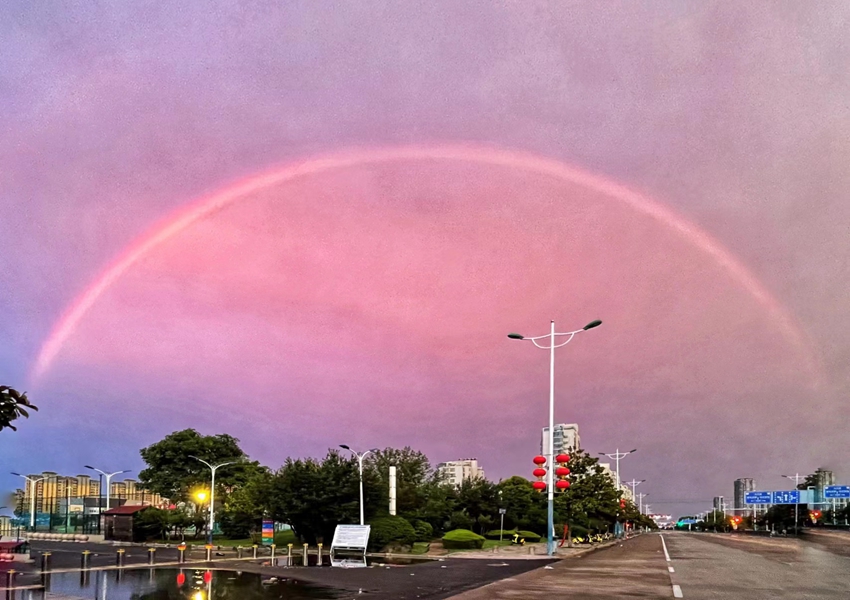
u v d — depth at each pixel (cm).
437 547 5497
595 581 2345
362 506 5038
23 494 11444
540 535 8100
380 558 4044
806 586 2234
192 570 3238
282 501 5312
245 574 2944
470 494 7738
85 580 2750
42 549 5750
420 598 1944
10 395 1272
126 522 7506
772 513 16612
